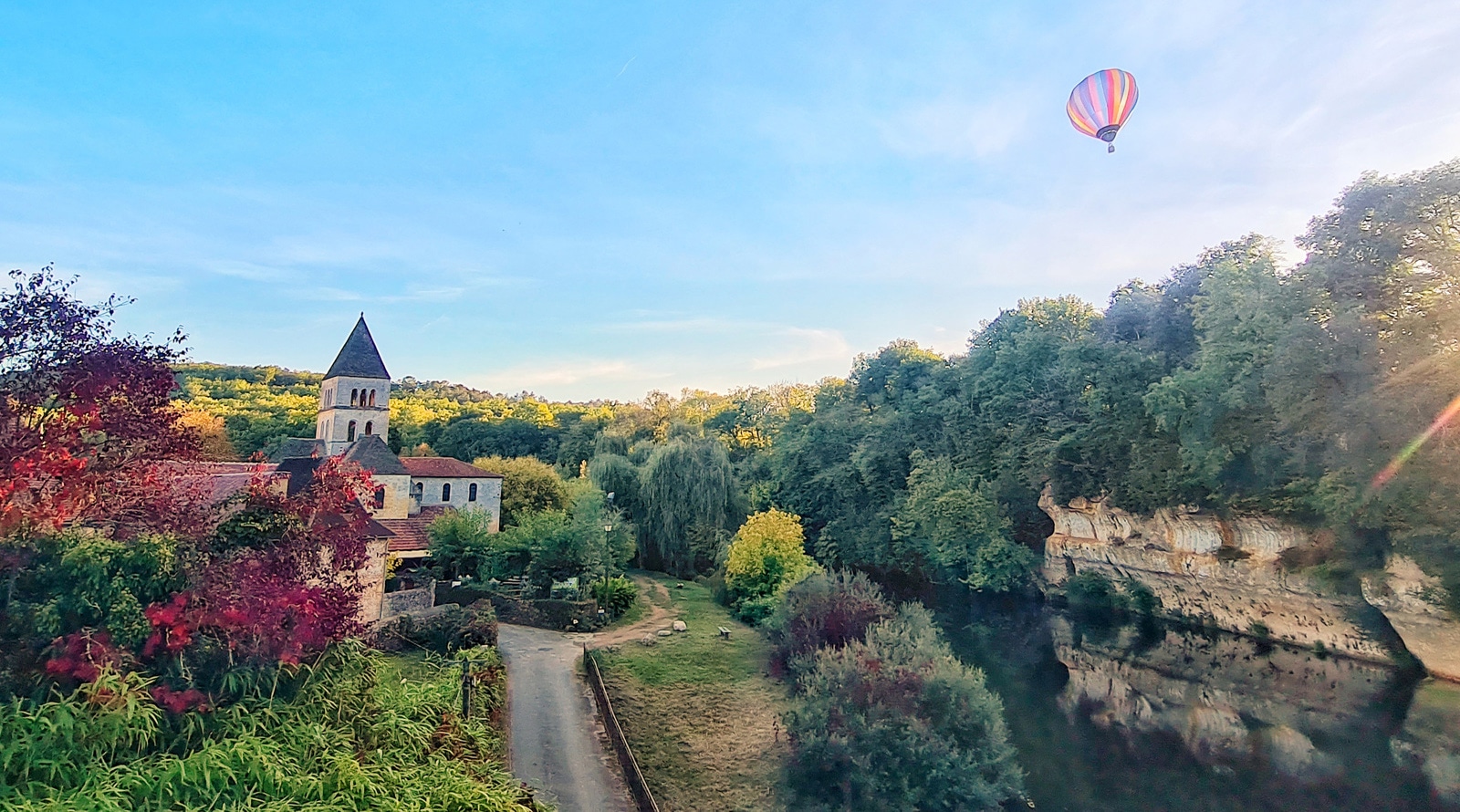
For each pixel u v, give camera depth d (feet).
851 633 81.97
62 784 29.86
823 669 66.59
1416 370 81.66
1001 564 135.13
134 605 34.91
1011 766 61.11
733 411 278.46
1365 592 94.89
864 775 57.00
